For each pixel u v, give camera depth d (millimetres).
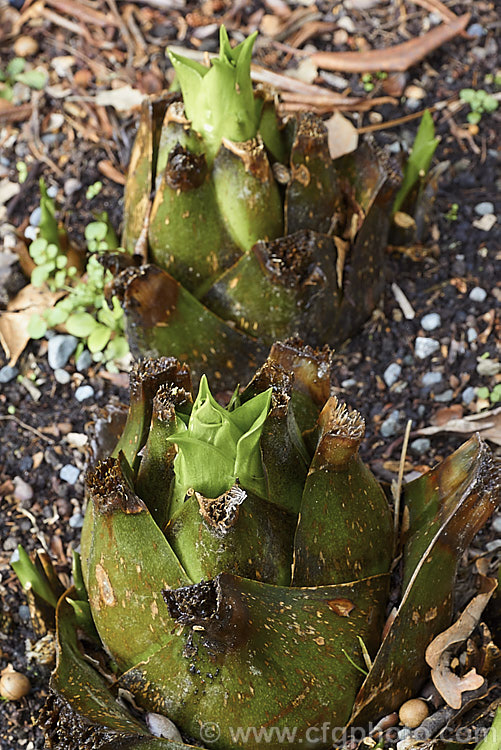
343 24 1232
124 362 1108
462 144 1176
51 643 967
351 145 1153
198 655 842
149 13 1254
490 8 1230
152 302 970
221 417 834
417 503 904
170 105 974
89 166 1186
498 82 1200
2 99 1226
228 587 829
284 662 845
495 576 959
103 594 858
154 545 844
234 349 995
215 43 1230
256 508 847
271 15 1244
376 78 1208
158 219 979
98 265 1098
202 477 840
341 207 1025
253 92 970
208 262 985
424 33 1222
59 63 1240
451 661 889
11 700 988
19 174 1189
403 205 1090
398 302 1103
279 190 987
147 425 879
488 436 1050
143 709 860
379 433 1064
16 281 1131
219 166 965
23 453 1082
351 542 865
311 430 884
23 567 955
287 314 988
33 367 1114
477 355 1083
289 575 859
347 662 855
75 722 846
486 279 1108
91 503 886
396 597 883
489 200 1145
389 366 1082
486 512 861
